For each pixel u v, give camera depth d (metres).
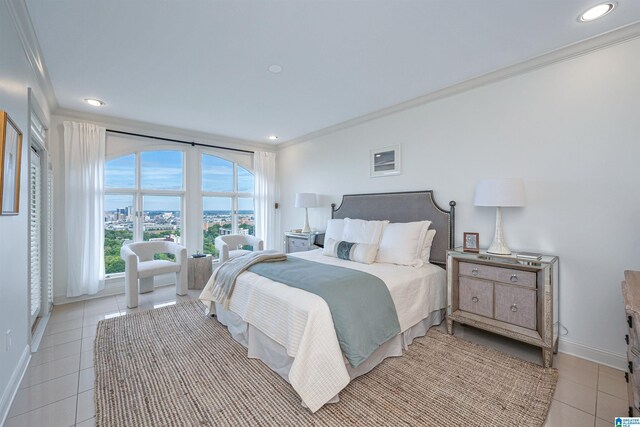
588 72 2.26
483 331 2.81
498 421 1.61
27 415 1.67
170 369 2.14
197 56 2.40
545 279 2.14
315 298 1.93
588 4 1.80
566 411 1.71
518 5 1.81
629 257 2.12
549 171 2.46
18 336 1.99
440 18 1.93
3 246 1.66
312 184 4.91
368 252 3.04
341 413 1.68
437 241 3.17
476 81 2.85
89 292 3.69
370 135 3.94
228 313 2.75
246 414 1.68
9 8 1.70
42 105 2.83
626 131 2.12
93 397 1.83
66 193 3.56
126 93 3.16
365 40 2.19
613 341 2.18
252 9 1.83
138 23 1.97
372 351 1.98
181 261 3.90
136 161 4.30
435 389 1.90
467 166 2.98
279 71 2.67
